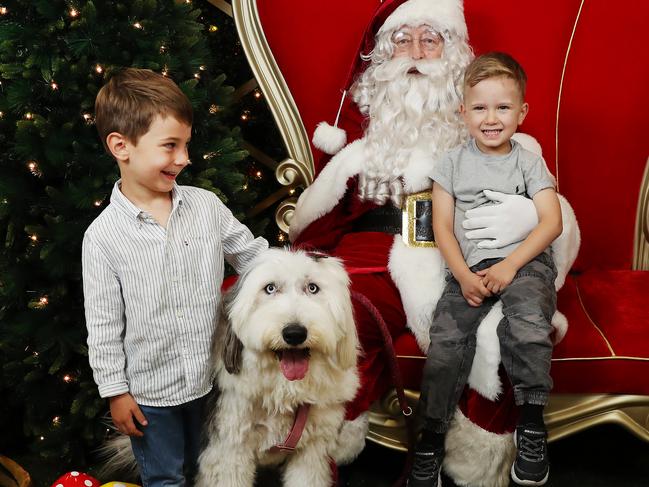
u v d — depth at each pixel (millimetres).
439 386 2279
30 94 2412
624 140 3229
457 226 2492
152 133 1937
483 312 2320
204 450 2072
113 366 1977
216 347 2043
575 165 3275
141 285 1968
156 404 2029
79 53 2404
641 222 3273
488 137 2432
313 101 3314
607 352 2383
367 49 3121
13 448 2773
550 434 2473
